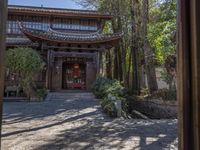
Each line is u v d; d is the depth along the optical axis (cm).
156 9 1981
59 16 2241
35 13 2214
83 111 1243
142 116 1401
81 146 617
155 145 636
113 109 1122
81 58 2172
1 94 130
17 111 1217
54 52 2031
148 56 1816
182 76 123
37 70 1748
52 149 587
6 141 657
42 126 880
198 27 118
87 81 2159
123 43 2253
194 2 120
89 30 2272
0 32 129
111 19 2278
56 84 2128
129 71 2306
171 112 1543
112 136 737
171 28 1688
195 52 118
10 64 1702
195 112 117
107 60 2617
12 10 2181
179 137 126
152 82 1812
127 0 1988
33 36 1912
